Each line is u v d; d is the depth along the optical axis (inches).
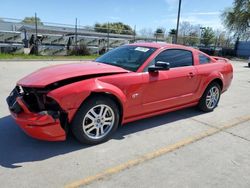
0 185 98.0
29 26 943.0
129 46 180.1
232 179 110.0
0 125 155.6
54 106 121.0
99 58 180.4
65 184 100.7
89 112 128.7
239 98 269.4
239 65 754.2
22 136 141.6
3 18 634.8
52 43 738.2
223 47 1268.5
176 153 131.6
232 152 136.0
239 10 1296.8
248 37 1299.2
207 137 155.0
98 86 127.6
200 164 121.5
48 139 120.4
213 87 204.2
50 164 114.7
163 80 158.9
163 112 170.6
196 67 187.2
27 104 121.1
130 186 101.3
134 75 144.6
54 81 121.5
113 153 128.1
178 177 109.4
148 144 140.8
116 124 142.2
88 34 1015.0
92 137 133.5
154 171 113.2
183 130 164.6
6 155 120.9
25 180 101.9
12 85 272.5
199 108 205.0
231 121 187.6
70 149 129.4
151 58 156.1
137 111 151.2
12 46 677.9
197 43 1259.8
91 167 114.0
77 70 135.9
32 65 476.1
